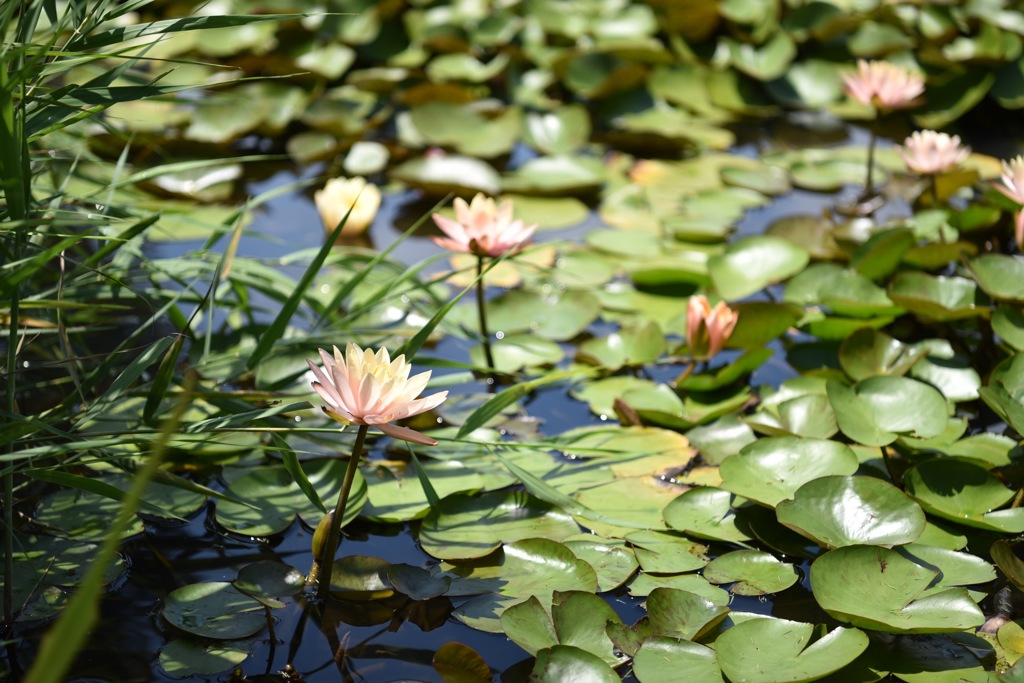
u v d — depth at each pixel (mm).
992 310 5023
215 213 5551
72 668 4559
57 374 4973
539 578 4672
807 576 4695
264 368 5012
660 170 5984
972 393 4961
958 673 4555
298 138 6027
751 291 5238
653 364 5125
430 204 5672
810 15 7453
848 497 4707
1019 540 4738
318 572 4672
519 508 4781
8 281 4473
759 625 4586
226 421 4676
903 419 4844
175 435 4680
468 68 7062
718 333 4992
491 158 6234
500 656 4594
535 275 5375
